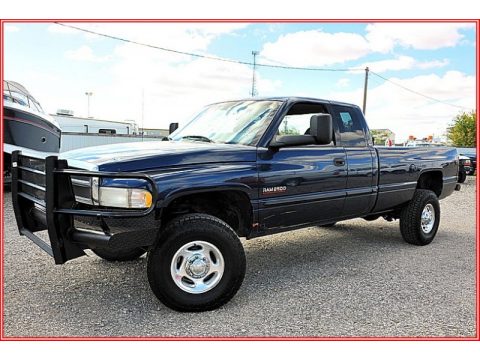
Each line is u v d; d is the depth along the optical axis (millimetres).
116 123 26297
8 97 9938
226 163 4027
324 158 4902
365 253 5770
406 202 6223
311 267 5090
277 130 4500
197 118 5293
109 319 3566
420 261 5406
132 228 3510
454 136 53531
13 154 4238
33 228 4344
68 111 24297
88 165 3605
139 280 4477
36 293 4098
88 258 5215
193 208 4152
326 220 5105
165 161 3703
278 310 3805
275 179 4355
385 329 3463
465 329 3482
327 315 3713
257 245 6172
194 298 3689
